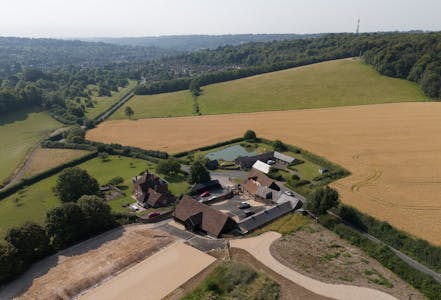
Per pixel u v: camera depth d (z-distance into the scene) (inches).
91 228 2795.3
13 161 4773.6
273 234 2760.8
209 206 2987.2
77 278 2262.6
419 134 4931.1
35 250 2490.2
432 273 2249.0
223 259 2437.3
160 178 3873.0
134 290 2140.7
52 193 3745.1
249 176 3782.0
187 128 6112.2
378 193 3341.5
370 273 2276.1
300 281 2197.3
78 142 5393.7
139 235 2800.2
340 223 2834.6
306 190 3523.6
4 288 2185.0
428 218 2842.0
